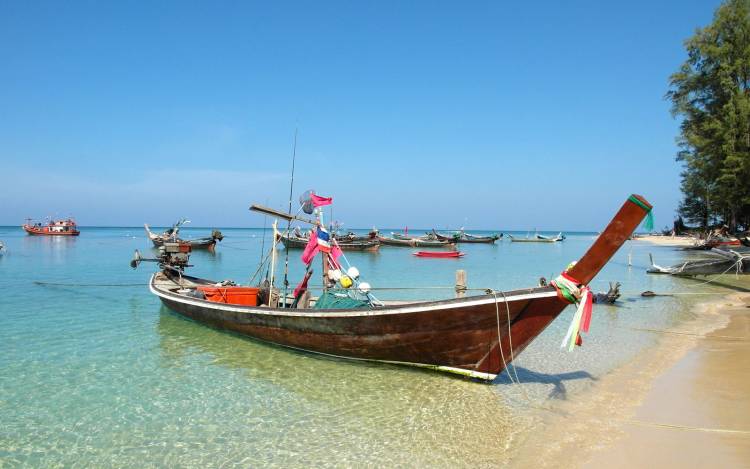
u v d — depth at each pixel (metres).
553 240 101.19
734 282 29.81
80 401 9.76
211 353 12.99
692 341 14.62
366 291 12.50
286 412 9.28
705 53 49.28
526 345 9.72
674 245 73.50
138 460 7.49
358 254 56.78
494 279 32.47
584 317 8.58
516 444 7.86
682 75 51.94
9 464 7.32
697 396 9.73
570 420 8.73
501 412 9.16
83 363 12.16
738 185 47.44
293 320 12.05
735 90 47.81
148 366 11.96
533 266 42.62
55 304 20.31
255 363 12.16
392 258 51.88
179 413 9.23
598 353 13.30
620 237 8.12
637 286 29.34
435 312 9.92
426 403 9.63
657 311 20.09
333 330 11.41
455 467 7.19
